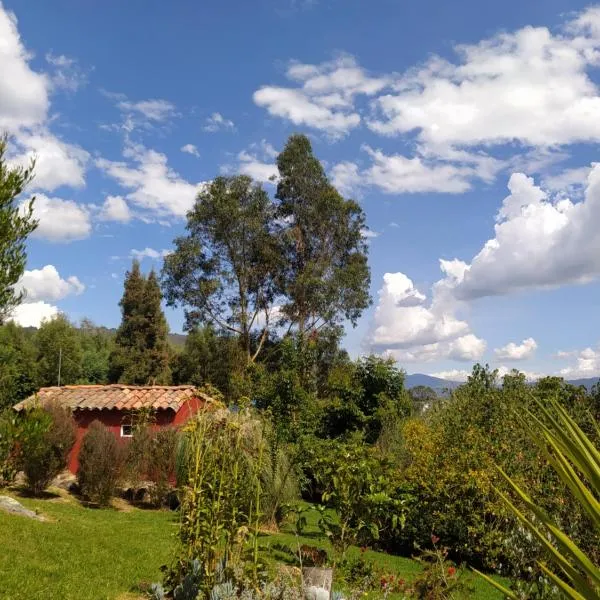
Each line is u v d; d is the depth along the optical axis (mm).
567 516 7000
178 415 22250
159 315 51844
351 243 42719
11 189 9156
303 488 15992
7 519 11945
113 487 17109
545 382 14617
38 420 12961
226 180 41094
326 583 6980
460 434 14734
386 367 22984
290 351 27516
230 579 6695
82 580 8555
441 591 8430
